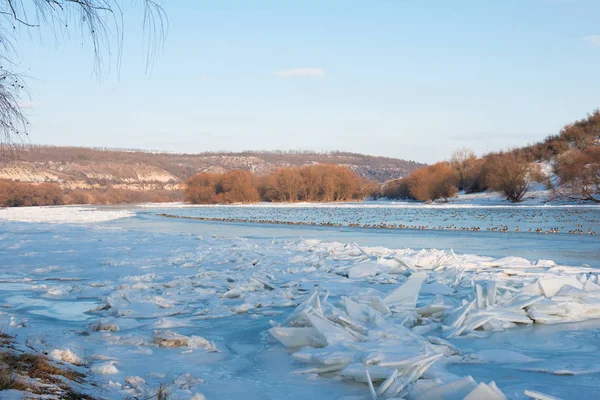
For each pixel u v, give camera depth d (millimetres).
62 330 9070
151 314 10531
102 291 12969
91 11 5168
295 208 77062
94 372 6582
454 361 7293
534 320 9430
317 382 6551
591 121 98688
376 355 6719
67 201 129375
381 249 20531
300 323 8562
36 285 13875
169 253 20859
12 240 27266
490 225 34719
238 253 20391
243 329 9359
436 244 23750
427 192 88438
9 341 7246
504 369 6965
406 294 10328
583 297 10195
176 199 159625
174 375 6727
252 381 6574
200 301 11875
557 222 35906
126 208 88688
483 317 9141
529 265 15836
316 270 15953
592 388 6215
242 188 110562
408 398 5844
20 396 4688
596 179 65562
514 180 72188
